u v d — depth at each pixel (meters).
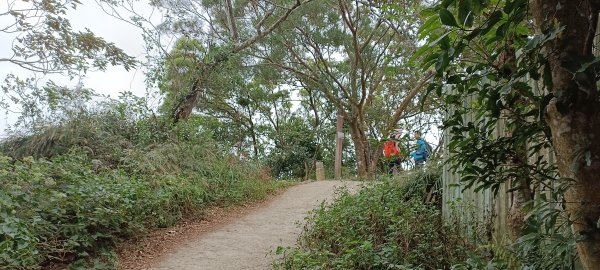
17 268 4.86
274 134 22.00
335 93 19.03
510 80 2.03
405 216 5.54
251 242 7.16
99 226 6.45
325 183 13.16
